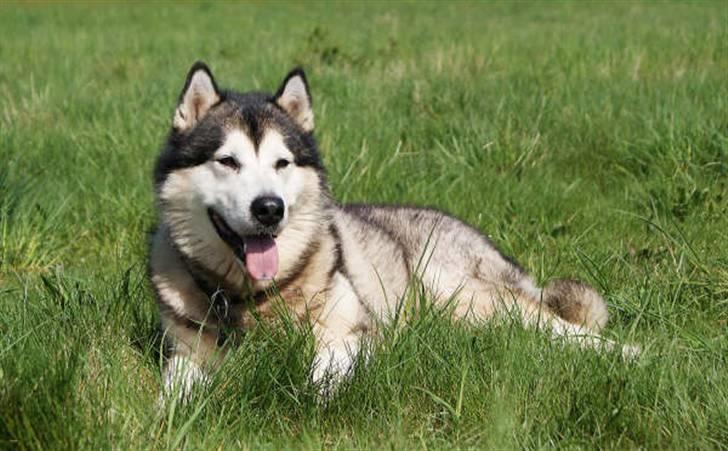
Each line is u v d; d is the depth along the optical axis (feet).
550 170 30.89
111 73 52.65
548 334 17.57
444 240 22.33
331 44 56.65
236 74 47.96
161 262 18.83
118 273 22.68
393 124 34.91
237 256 17.92
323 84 43.60
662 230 22.86
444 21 91.50
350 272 20.44
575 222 26.76
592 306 20.17
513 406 14.70
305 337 16.63
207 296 18.35
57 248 26.20
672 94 35.76
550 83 41.78
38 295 20.20
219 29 84.38
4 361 15.06
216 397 15.30
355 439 14.61
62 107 39.29
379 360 15.98
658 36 57.26
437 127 34.40
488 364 16.07
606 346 16.87
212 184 18.03
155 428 14.38
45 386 13.85
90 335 17.28
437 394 15.71
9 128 34.14
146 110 37.68
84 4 116.98
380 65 50.08
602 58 47.91
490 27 78.74
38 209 26.61
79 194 29.27
